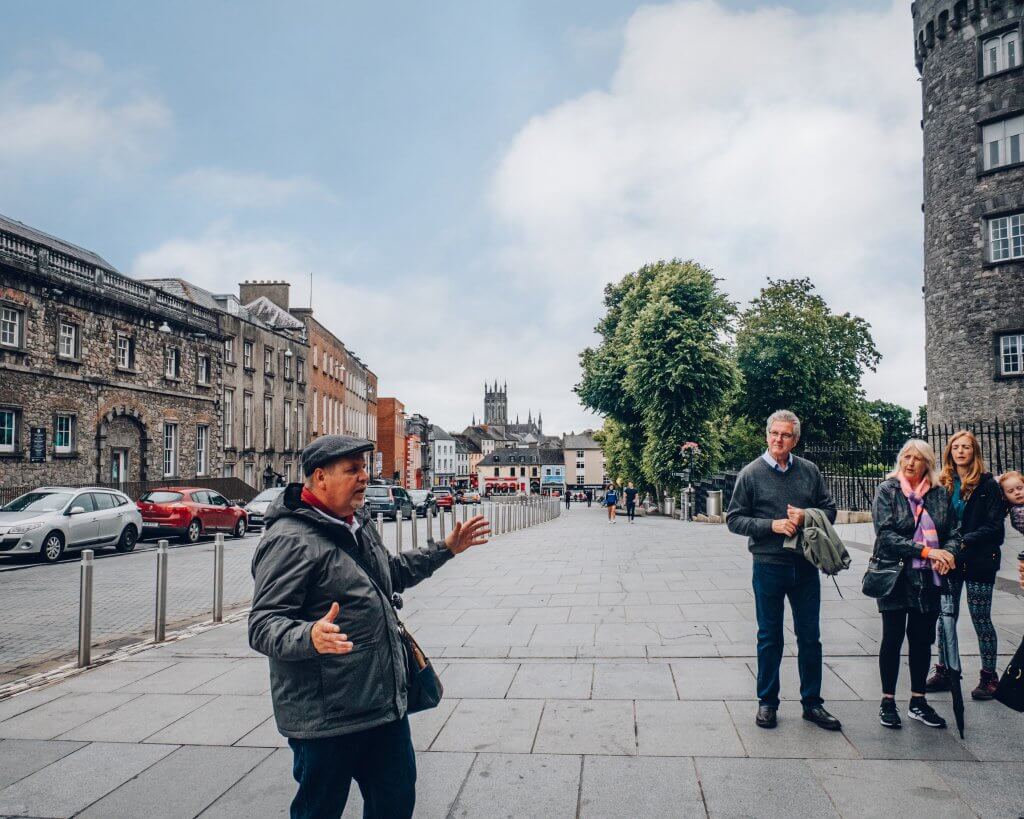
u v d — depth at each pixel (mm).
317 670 2430
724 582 10117
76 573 13625
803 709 4582
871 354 45125
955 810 3373
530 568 12352
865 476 20359
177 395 29938
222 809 3596
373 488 31359
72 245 31984
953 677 4219
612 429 44469
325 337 51938
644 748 4191
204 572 13844
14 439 21453
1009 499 4914
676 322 34656
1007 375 23078
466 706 4980
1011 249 23312
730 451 45781
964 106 24234
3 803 3682
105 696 5480
